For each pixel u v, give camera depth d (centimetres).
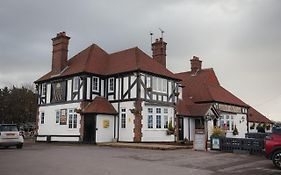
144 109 2461
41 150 1780
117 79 2616
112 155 1497
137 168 1066
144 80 2509
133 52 2756
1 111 5122
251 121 3959
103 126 2477
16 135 1916
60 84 2802
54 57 2942
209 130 2977
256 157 1511
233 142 1767
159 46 3017
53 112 2830
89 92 2591
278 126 1270
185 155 1543
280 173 1021
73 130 2597
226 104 3353
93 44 3012
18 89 5456
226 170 1070
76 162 1201
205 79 3497
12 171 965
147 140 2438
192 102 3216
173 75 2794
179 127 2803
